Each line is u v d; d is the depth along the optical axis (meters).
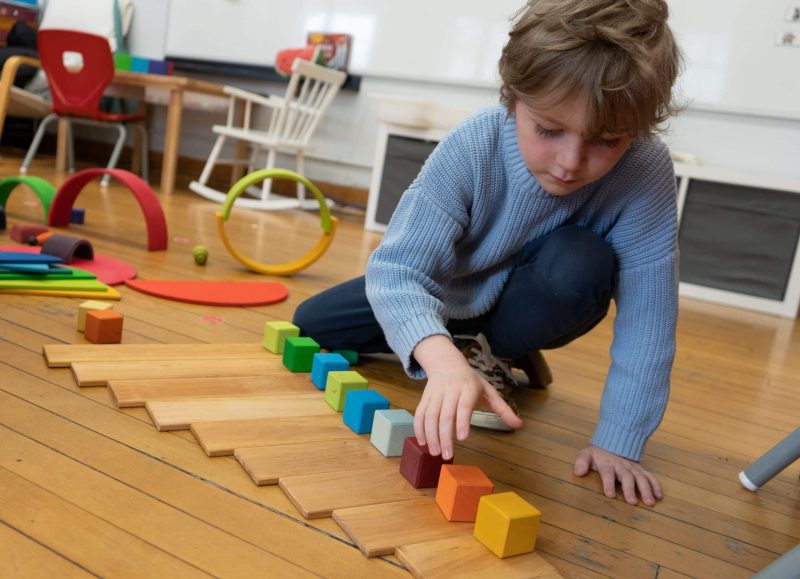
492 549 0.69
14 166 3.63
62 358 1.00
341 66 3.88
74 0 4.30
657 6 0.70
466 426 0.70
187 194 3.55
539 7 0.70
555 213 0.94
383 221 3.22
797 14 2.83
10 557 0.58
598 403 1.28
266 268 1.90
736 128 3.00
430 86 3.68
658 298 0.93
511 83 0.72
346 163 3.96
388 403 0.93
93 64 3.30
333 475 0.79
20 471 0.71
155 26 4.44
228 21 4.20
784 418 1.37
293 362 1.12
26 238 1.81
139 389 0.93
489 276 1.05
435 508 0.76
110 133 4.57
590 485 0.91
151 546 0.62
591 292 0.95
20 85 3.80
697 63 3.02
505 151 0.90
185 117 4.42
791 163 2.93
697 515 0.88
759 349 2.02
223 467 0.78
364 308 1.20
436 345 0.78
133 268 1.69
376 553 0.66
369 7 3.78
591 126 0.66
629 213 0.93
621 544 0.77
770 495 0.98
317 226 3.07
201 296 1.53
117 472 0.74
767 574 0.57
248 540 0.65
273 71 4.06
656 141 0.92
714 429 1.24
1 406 0.84
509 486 0.87
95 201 2.80
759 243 2.69
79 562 0.58
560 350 1.64
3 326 1.13
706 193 2.76
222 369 1.07
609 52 0.65
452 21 3.56
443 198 0.90
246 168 4.13
